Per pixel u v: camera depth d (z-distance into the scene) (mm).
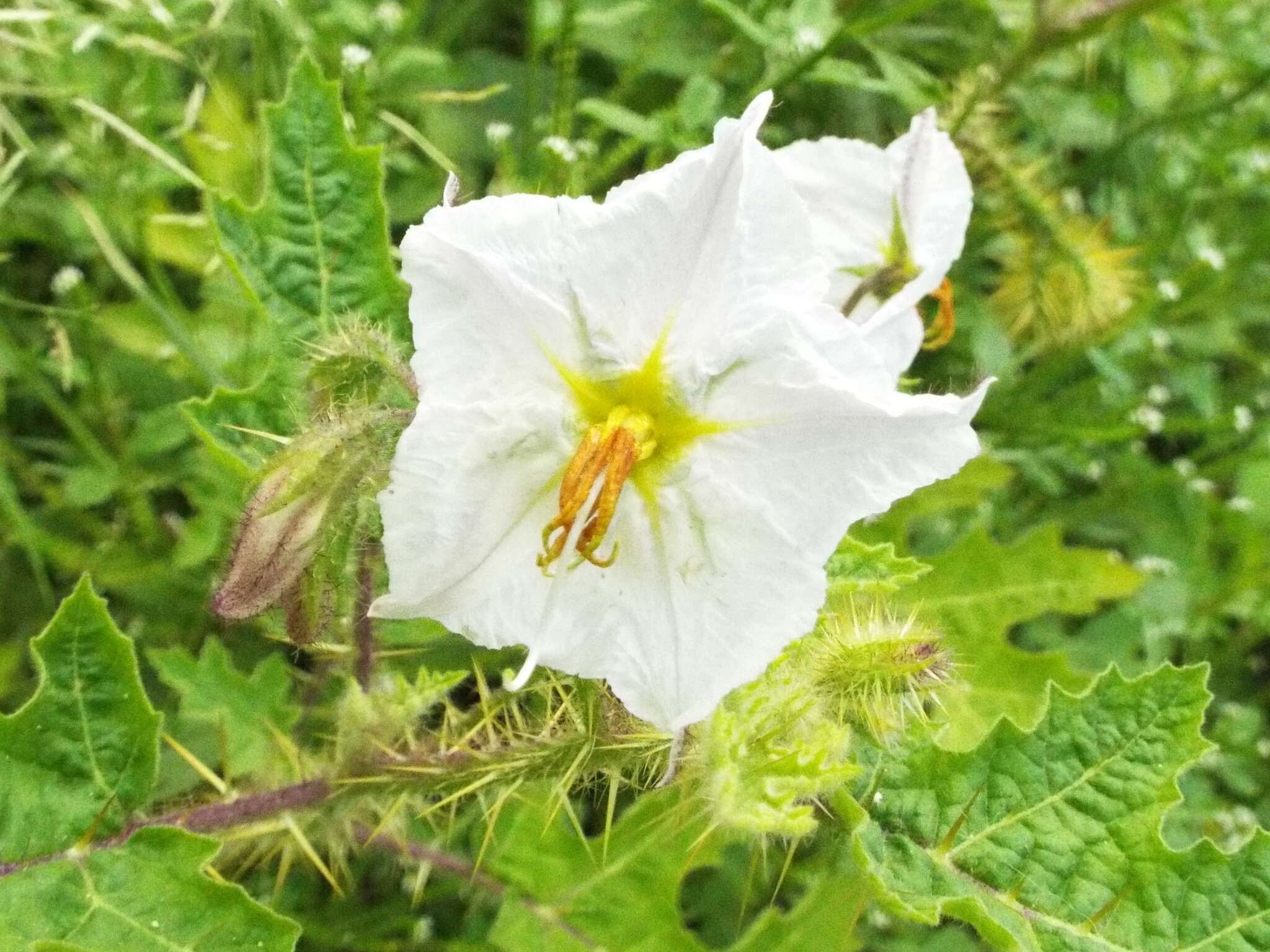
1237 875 89
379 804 103
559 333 69
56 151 135
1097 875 92
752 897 140
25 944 85
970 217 155
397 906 133
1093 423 166
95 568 137
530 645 71
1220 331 180
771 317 69
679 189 67
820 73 135
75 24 132
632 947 115
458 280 67
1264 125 194
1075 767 94
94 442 136
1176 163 178
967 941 135
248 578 77
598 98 161
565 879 117
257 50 136
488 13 177
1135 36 172
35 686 133
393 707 95
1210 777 163
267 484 76
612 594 72
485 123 162
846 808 90
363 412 78
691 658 70
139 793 91
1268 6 180
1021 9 153
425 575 68
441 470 67
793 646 85
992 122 140
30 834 88
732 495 70
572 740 87
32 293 154
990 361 146
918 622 121
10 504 128
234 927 87
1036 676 129
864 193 101
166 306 141
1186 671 94
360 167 102
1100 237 151
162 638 138
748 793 78
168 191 157
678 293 69
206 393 142
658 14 147
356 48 127
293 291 103
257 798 100
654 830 115
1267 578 165
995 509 167
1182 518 170
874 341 98
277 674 123
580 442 71
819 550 69
